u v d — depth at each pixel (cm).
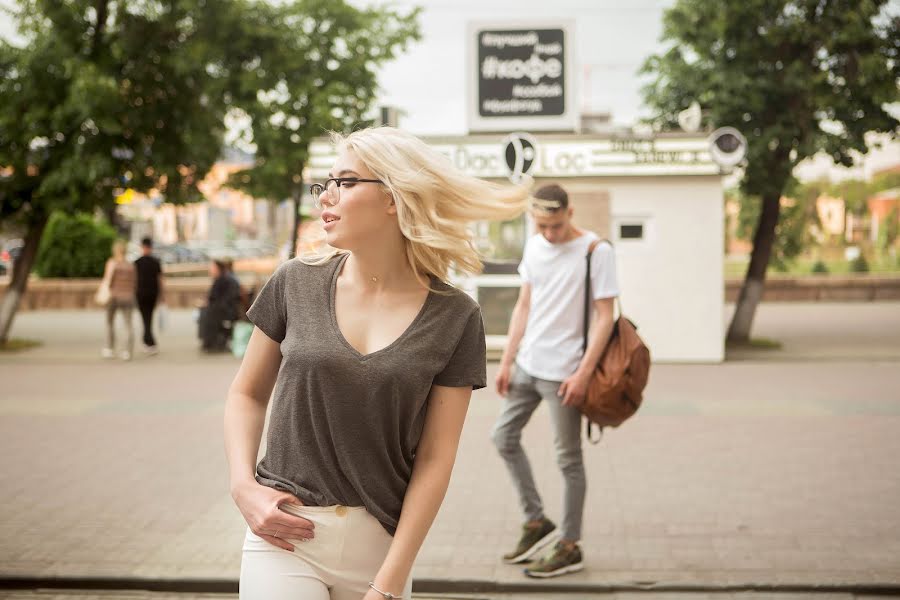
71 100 1497
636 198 1430
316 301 219
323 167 1459
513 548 542
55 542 554
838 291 2741
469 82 1504
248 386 229
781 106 1549
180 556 530
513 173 1412
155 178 1644
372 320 217
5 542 554
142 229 5384
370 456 216
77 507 628
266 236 7950
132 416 973
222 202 7906
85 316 2366
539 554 530
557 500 644
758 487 668
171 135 1638
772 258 3041
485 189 219
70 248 2655
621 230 1435
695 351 1427
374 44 1739
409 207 212
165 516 608
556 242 490
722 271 1423
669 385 1179
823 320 2128
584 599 475
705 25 1529
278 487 219
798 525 576
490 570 505
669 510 614
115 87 1500
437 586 489
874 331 1853
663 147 1409
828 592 476
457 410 223
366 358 212
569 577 493
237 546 548
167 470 732
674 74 1562
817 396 1077
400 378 212
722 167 1398
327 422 214
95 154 1550
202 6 1620
